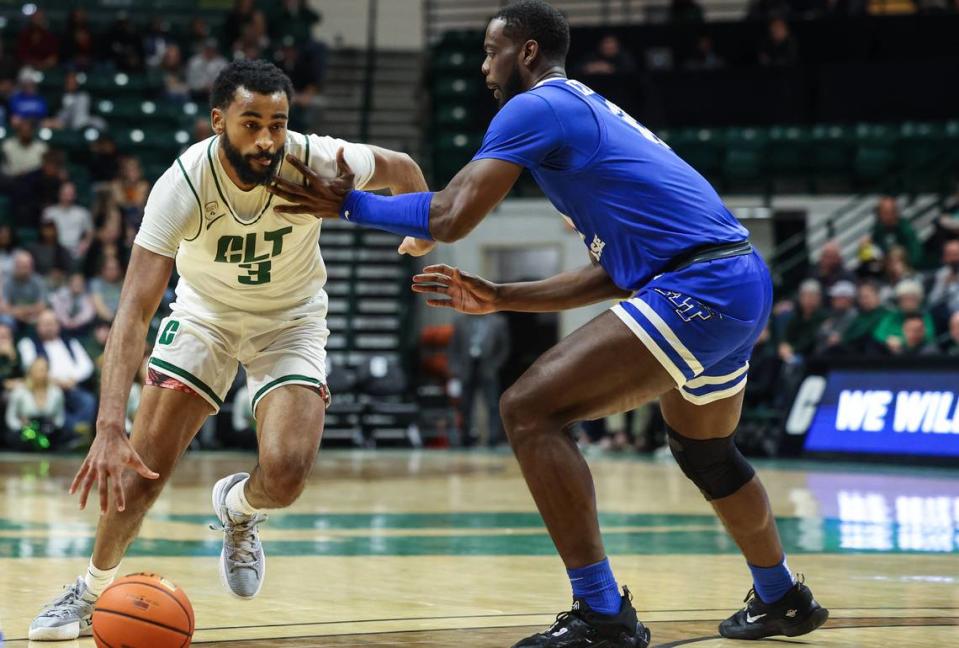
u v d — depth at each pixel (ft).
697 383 12.17
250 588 14.11
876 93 60.64
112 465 11.43
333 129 69.97
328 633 12.59
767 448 45.55
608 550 20.06
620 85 61.77
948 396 39.83
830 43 63.67
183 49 69.56
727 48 64.75
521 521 24.80
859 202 56.39
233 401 51.98
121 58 65.36
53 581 15.99
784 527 23.75
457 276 12.70
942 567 18.13
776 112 61.16
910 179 57.62
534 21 12.65
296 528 23.31
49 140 58.95
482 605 14.49
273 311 13.92
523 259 63.31
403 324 59.41
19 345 47.62
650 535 22.18
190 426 13.48
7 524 23.11
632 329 11.71
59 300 49.52
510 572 17.43
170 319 13.74
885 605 14.74
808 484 34.19
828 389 43.83
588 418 12.01
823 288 49.08
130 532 13.00
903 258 47.78
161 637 10.32
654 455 49.85
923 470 39.40
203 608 14.17
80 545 19.89
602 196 12.03
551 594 15.39
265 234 13.16
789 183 60.13
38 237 53.88
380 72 74.02
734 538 12.92
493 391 56.65
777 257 58.13
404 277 60.08
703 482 12.88
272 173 12.47
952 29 62.49
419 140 68.69
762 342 48.85
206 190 12.71
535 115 11.84
